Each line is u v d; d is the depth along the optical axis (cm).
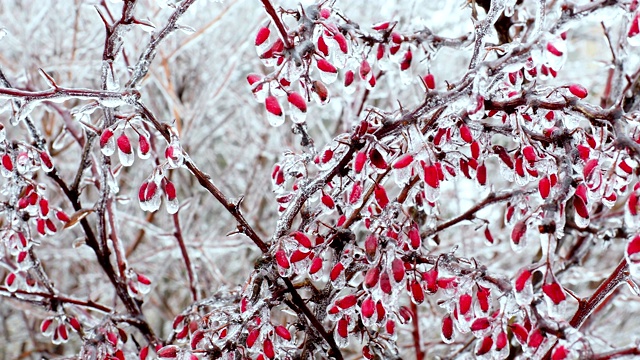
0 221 103
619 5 51
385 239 55
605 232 75
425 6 113
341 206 62
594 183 52
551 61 51
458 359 73
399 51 64
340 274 57
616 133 52
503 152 57
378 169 56
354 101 104
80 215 66
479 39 58
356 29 61
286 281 59
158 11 107
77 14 114
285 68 54
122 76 109
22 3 122
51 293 73
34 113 116
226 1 119
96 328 68
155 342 72
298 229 61
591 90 128
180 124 117
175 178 150
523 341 52
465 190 124
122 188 150
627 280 55
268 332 57
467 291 54
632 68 87
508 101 55
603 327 121
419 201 63
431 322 100
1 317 156
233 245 116
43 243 129
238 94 133
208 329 60
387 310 56
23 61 115
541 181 53
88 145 67
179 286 159
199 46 132
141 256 118
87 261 136
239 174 157
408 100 121
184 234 117
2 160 63
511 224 61
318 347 62
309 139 61
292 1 113
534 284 72
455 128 57
